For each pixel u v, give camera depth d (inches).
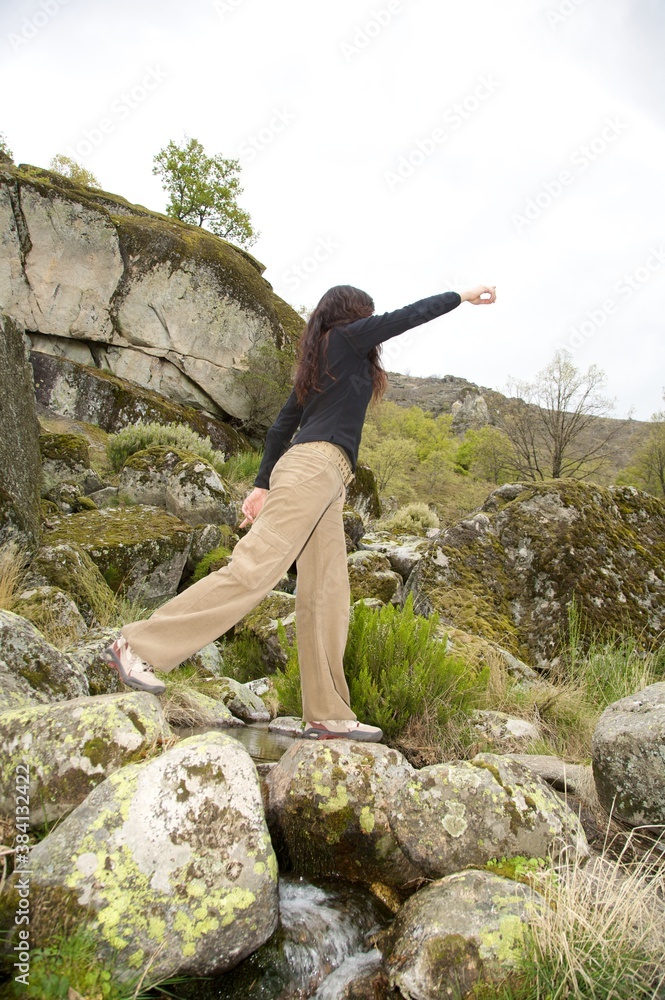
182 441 462.6
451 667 157.8
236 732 160.1
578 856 85.4
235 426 671.8
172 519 315.6
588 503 269.4
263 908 71.7
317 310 108.5
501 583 255.1
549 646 237.9
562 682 205.2
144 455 362.6
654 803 97.9
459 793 88.8
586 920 69.7
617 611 246.7
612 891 75.7
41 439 351.6
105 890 66.0
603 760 105.0
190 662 218.2
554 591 247.9
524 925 70.4
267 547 94.3
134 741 86.1
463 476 1696.6
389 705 146.0
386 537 441.7
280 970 70.2
